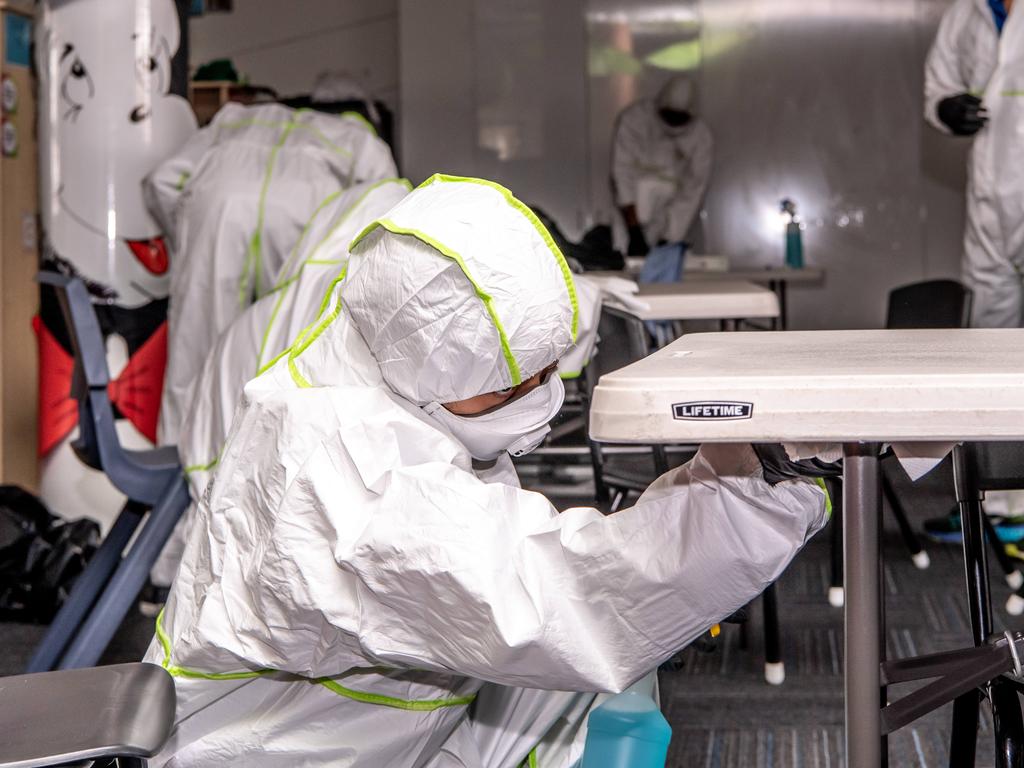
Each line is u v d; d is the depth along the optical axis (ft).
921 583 9.34
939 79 13.24
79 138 11.09
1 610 9.43
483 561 2.76
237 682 3.37
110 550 7.36
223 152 9.29
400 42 25.73
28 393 12.71
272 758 3.42
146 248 11.20
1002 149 12.56
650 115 23.31
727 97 25.00
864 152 24.77
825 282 25.20
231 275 9.00
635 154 23.30
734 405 2.48
